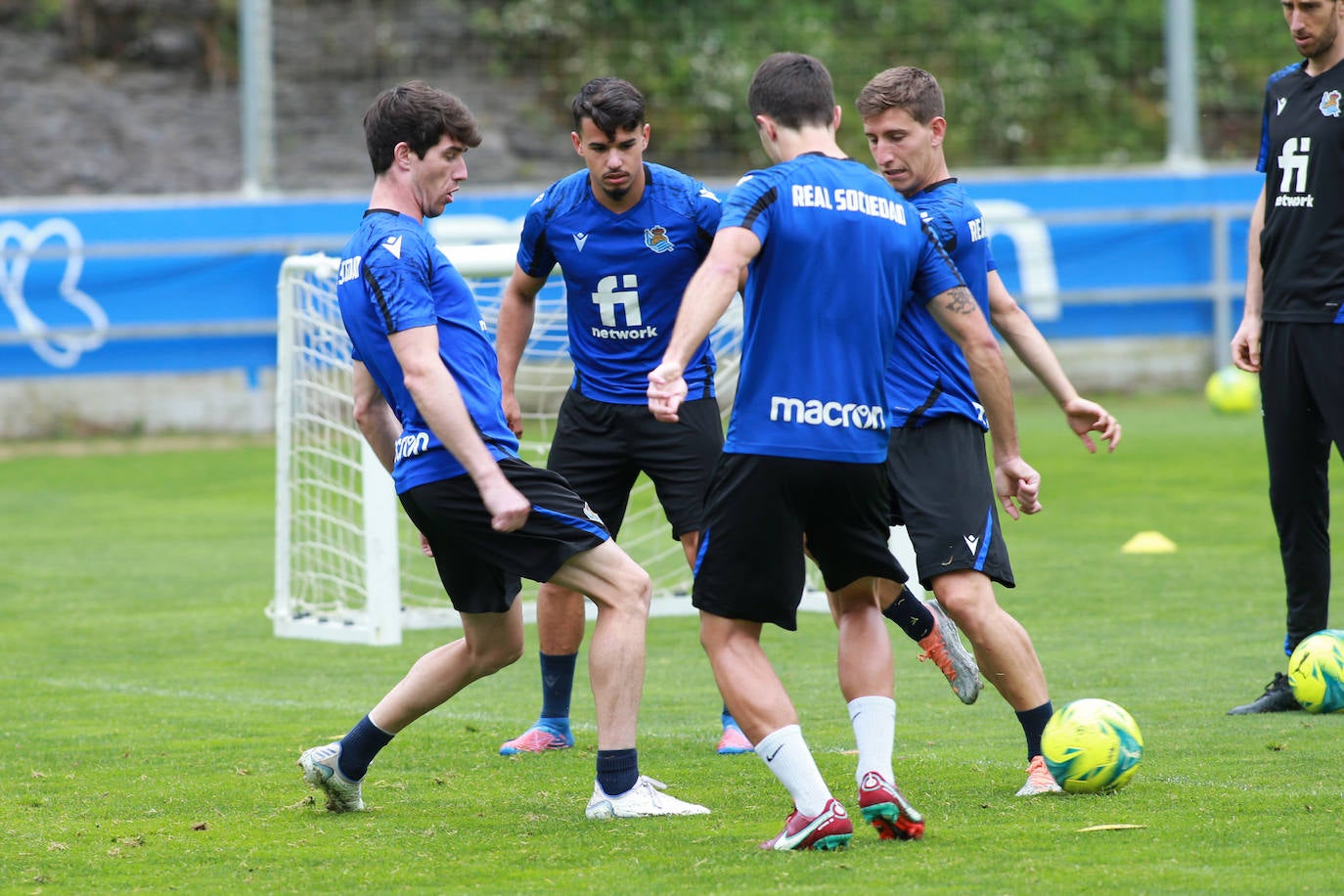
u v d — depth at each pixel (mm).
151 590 30844
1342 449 18203
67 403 54281
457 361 14156
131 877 12914
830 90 13531
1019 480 14383
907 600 14781
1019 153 72250
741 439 13016
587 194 18109
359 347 14359
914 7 74250
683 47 72812
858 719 13375
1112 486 41312
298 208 54875
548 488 14203
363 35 74562
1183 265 59750
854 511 13219
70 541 36531
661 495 18594
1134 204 59812
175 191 64438
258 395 55312
